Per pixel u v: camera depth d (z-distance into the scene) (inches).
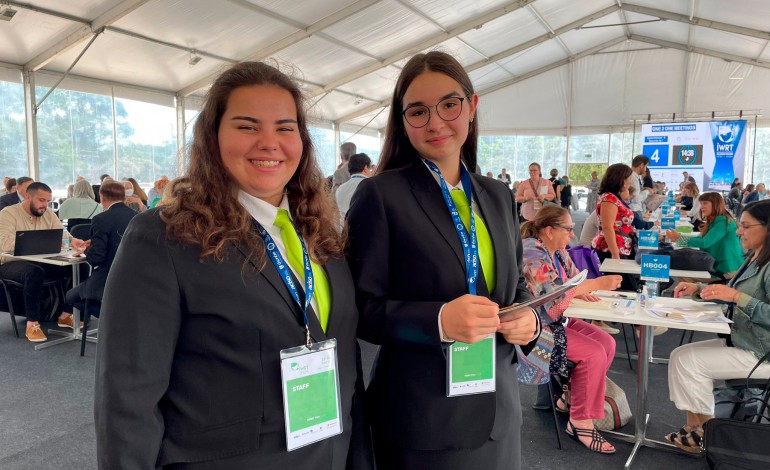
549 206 103.3
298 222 38.8
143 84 352.5
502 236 44.4
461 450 41.2
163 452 31.0
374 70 421.4
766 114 525.0
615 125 588.7
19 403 109.8
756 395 83.2
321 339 35.1
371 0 308.2
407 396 41.2
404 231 40.9
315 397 34.5
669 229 198.1
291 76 38.2
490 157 639.8
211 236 31.8
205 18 278.2
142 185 365.4
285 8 290.4
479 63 508.7
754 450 64.2
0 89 280.7
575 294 97.4
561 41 527.8
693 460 90.7
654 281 102.1
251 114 34.3
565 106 605.0
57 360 137.2
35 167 296.8
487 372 41.6
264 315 32.4
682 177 526.6
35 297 153.0
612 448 93.3
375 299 40.7
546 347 85.8
